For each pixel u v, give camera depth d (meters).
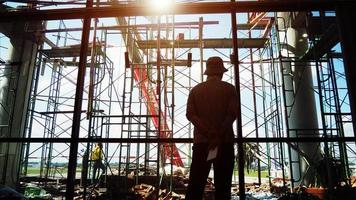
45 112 14.33
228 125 2.85
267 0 3.36
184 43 14.56
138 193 11.34
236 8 3.24
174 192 12.19
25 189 12.65
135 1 9.51
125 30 14.62
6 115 13.98
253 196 11.61
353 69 3.00
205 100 3.09
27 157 15.45
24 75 14.48
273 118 14.17
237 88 3.11
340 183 10.02
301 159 12.61
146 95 17.48
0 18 3.42
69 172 3.03
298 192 9.98
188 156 15.25
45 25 15.23
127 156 12.70
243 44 14.88
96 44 14.31
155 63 14.34
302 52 13.75
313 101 13.36
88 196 11.33
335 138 2.97
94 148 13.32
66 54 16.69
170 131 12.23
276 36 13.30
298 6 3.18
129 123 11.80
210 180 13.52
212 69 3.29
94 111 12.67
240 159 2.96
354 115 2.94
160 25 13.45
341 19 3.12
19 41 14.72
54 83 16.92
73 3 4.66
